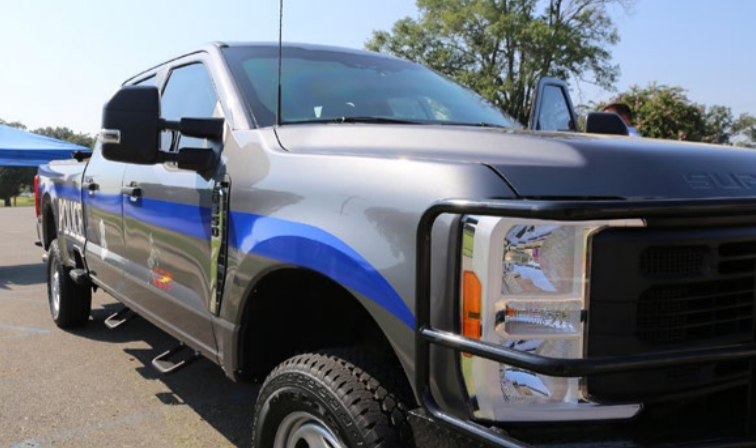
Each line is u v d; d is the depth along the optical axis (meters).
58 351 5.47
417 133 2.34
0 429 3.82
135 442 3.68
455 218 1.80
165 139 3.75
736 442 1.73
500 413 1.74
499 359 1.65
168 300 3.41
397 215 1.98
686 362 1.69
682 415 1.90
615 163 1.96
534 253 1.73
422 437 1.91
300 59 3.51
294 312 2.74
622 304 1.73
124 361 5.20
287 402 2.29
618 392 1.79
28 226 22.34
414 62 4.12
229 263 2.73
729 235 1.84
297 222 2.32
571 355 1.73
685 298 1.82
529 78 30.23
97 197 4.60
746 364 1.97
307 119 3.05
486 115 3.62
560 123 3.54
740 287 1.90
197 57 3.66
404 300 1.92
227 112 3.06
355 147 2.42
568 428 1.79
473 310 1.74
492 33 30.66
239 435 3.81
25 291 8.61
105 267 4.48
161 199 3.46
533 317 1.73
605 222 1.74
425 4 33.22
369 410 2.03
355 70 3.60
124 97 2.77
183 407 4.24
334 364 2.18
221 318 2.82
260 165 2.65
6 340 5.83
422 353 1.83
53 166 6.22
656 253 1.77
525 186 1.83
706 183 1.99
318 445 2.25
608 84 31.77
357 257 2.06
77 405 4.23
